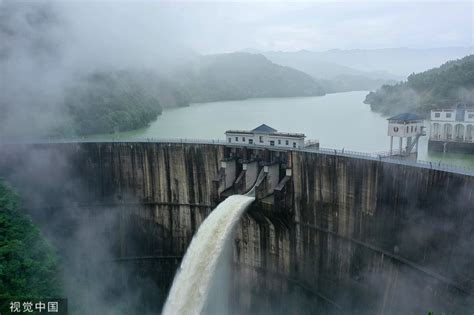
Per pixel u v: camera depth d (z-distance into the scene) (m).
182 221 60.53
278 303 54.47
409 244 39.00
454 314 34.34
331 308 48.25
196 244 51.62
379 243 42.16
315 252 49.97
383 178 41.09
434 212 36.44
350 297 45.97
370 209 42.78
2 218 43.47
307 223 50.41
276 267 54.06
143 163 60.09
